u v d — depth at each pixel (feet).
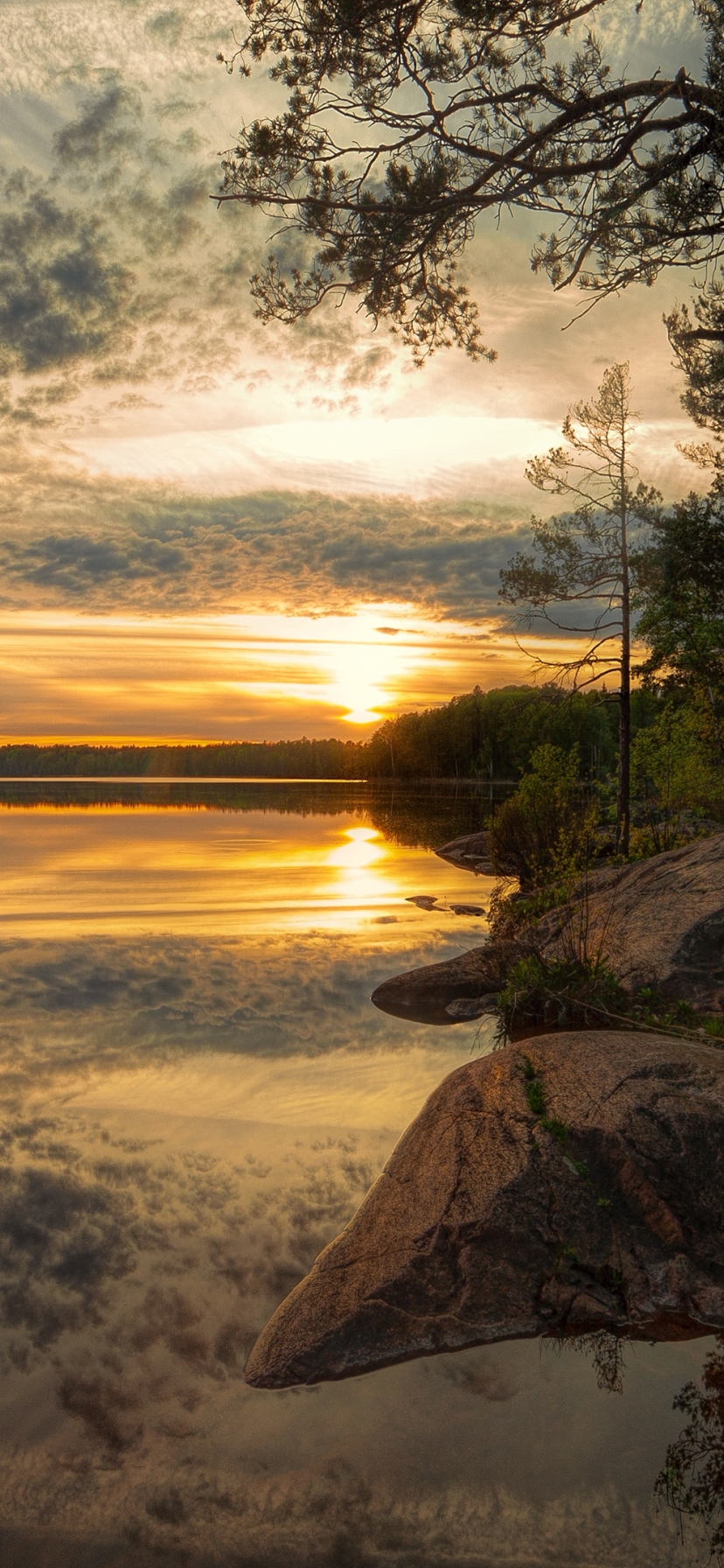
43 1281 14.69
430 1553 9.62
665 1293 13.73
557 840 54.54
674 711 76.28
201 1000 32.71
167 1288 14.48
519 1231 14.34
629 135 27.53
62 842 104.22
